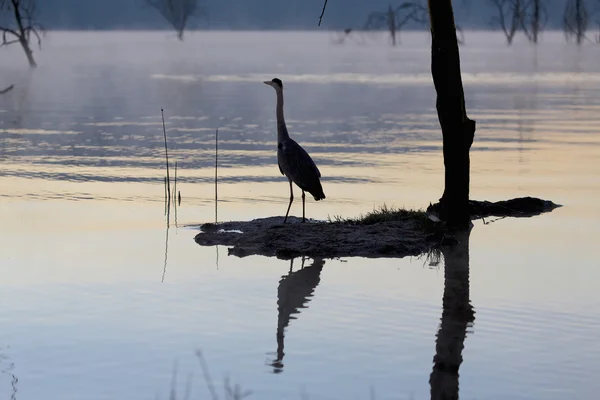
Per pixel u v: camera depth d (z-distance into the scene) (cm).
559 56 11044
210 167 2522
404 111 4281
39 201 1998
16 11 8631
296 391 928
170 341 1073
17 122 3762
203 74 7744
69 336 1088
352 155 2758
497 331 1108
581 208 1916
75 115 4091
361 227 1627
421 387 939
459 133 1688
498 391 928
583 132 3356
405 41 17125
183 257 1480
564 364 997
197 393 923
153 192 2112
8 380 952
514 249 1542
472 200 1914
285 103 4762
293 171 1634
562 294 1261
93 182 2256
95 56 11606
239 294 1270
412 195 2069
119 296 1253
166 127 3578
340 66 9044
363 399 909
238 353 1035
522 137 3200
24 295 1253
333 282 1333
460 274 1377
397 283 1327
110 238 1622
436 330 1111
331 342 1070
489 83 6419
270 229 1609
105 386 937
